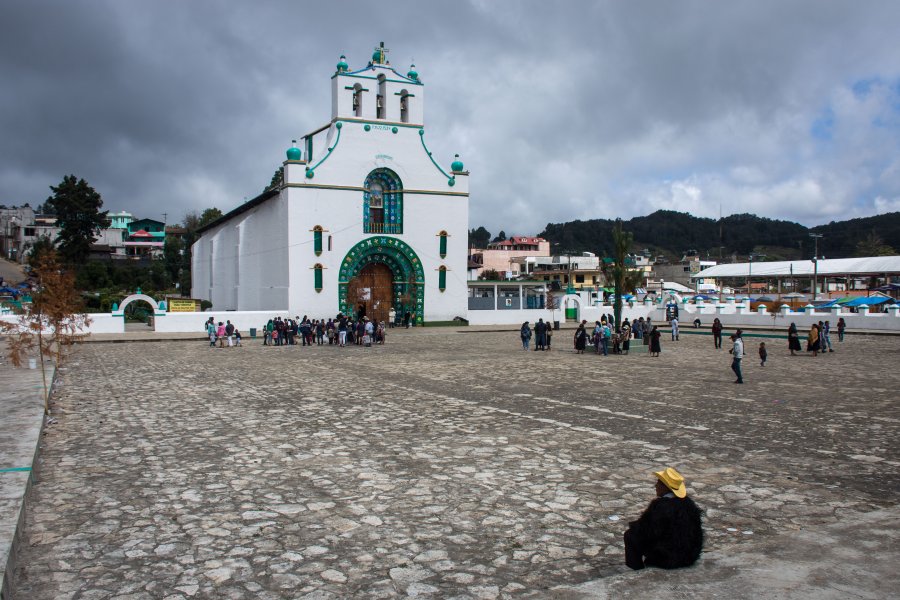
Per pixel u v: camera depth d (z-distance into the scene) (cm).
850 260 8738
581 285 10200
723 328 5006
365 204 4800
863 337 4112
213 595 589
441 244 5009
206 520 777
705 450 1105
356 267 4756
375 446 1141
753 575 545
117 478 950
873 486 898
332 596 587
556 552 684
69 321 1844
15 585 605
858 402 1602
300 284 4550
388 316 4941
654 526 565
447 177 5019
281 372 2289
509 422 1350
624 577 548
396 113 4888
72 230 8681
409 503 837
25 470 873
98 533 736
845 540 634
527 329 3294
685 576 546
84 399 1662
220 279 6034
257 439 1198
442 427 1301
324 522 770
